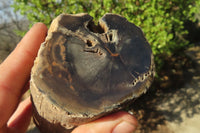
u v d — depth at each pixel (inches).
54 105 3.4
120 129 4.2
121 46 4.2
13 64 5.2
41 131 5.3
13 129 6.1
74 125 4.1
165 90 15.8
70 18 4.4
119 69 3.9
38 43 5.8
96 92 3.6
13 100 4.9
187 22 18.7
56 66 3.6
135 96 3.8
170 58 17.9
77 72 3.7
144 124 13.4
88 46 4.1
